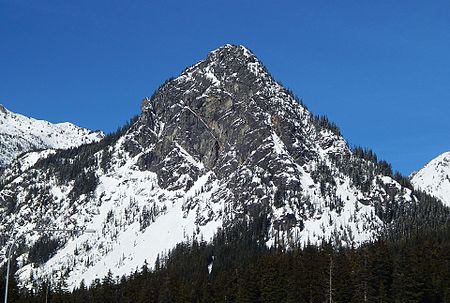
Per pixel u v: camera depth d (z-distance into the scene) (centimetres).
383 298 19588
